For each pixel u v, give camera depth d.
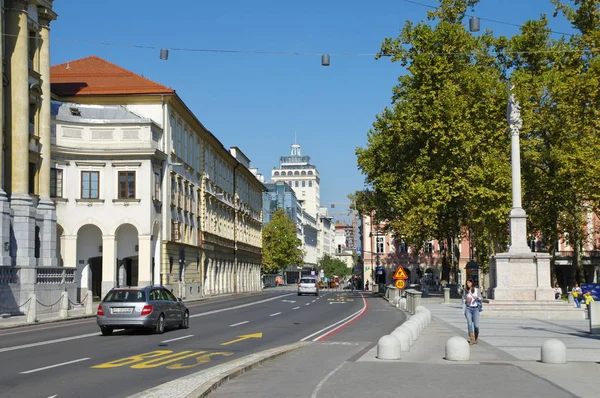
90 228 54.84
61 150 52.22
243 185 103.81
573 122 44.34
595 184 38.34
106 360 16.31
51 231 45.28
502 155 49.44
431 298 56.94
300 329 26.72
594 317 23.95
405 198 51.16
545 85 46.34
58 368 14.82
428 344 20.02
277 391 11.52
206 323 30.14
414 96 52.06
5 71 42.53
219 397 10.95
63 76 61.47
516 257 33.75
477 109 48.75
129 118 55.72
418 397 10.88
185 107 63.31
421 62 50.94
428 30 51.62
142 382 12.84
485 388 11.80
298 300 59.28
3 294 36.19
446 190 49.34
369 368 14.49
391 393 11.27
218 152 83.69
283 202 178.00
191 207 68.38
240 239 98.81
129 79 61.19
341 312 39.53
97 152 53.38
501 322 29.88
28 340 21.91
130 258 56.47
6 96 42.88
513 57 51.78
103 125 53.88
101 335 23.94
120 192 53.81
